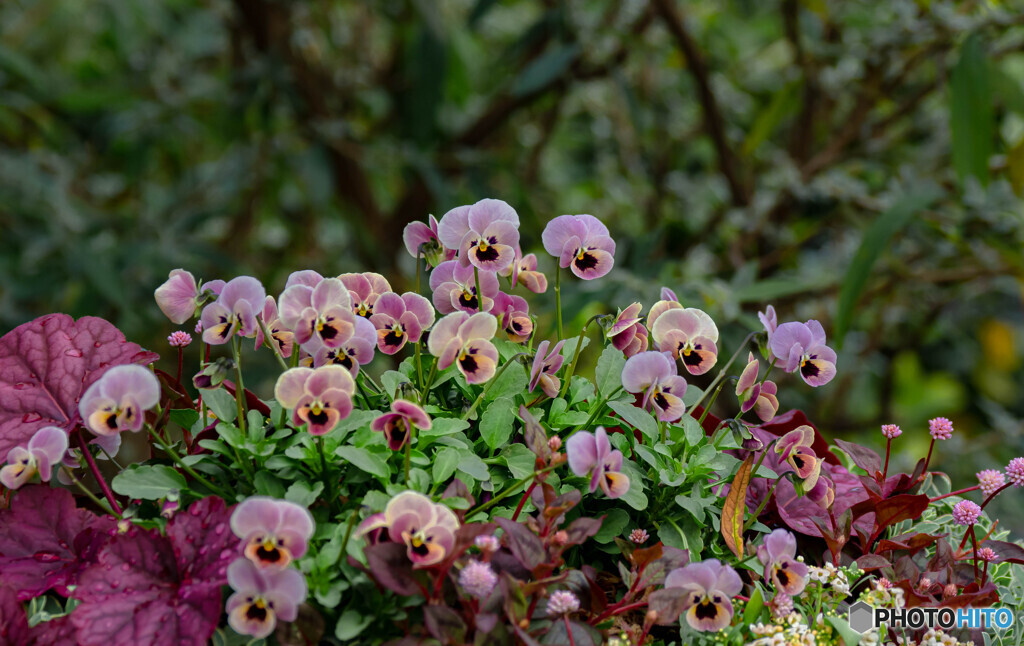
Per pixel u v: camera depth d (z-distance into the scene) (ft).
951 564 3.87
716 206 8.34
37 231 7.73
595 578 3.78
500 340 4.07
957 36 5.99
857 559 3.84
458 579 3.57
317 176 7.45
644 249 5.87
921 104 7.99
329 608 3.62
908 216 5.24
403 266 8.56
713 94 7.20
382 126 8.90
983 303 9.90
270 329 3.88
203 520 3.66
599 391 3.92
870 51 6.62
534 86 7.06
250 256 9.31
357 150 7.83
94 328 3.95
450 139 8.39
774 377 7.86
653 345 3.99
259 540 3.48
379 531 3.62
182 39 9.61
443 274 3.98
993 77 5.65
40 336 3.92
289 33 7.83
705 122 7.38
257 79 7.75
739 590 3.66
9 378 3.87
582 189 9.96
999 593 3.95
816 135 8.19
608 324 3.90
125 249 7.55
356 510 3.72
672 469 3.89
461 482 3.72
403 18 8.45
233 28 8.39
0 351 3.90
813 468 3.86
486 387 3.90
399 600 3.62
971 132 5.49
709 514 3.93
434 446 3.87
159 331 8.00
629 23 7.80
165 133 8.68
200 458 3.79
